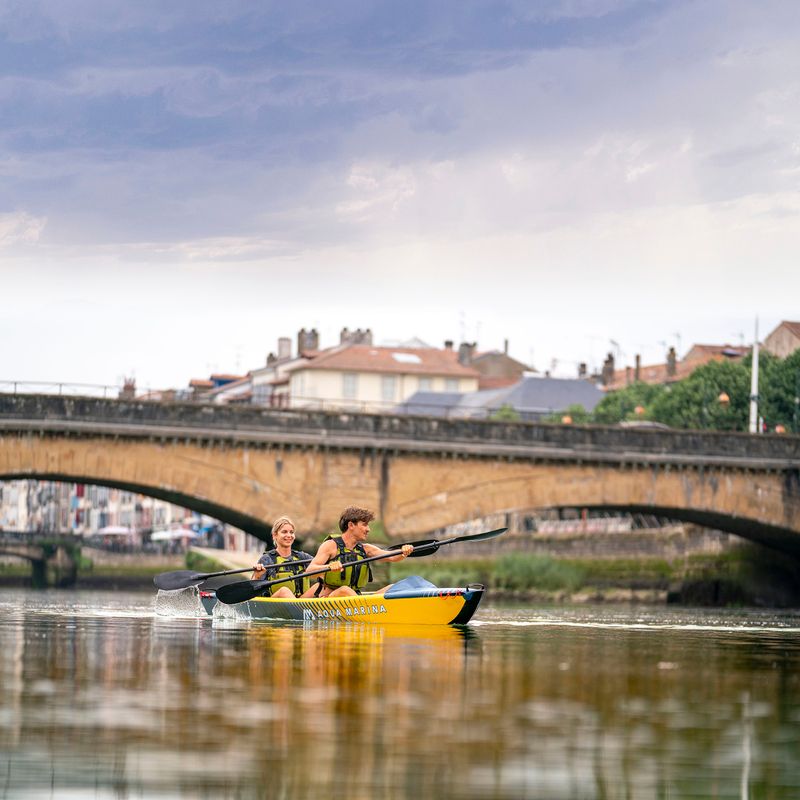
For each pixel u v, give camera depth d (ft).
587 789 23.86
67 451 197.77
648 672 43.55
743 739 29.14
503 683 38.19
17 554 390.01
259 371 441.27
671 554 251.39
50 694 33.96
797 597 254.06
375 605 68.13
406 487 217.15
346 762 25.41
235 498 207.82
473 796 23.09
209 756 25.76
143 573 378.12
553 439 222.89
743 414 317.83
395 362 391.65
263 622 73.15
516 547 289.74
